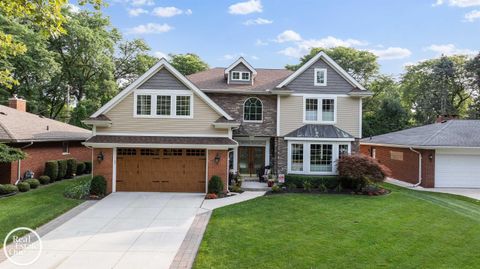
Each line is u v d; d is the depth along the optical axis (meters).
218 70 25.95
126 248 9.46
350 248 9.29
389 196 17.36
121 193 17.41
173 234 10.77
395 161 25.22
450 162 20.97
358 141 21.17
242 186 19.53
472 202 16.66
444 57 42.62
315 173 20.38
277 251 8.98
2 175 17.66
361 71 47.16
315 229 11.12
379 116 39.47
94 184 16.39
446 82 42.69
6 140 16.92
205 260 8.34
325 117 21.34
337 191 18.42
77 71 37.53
